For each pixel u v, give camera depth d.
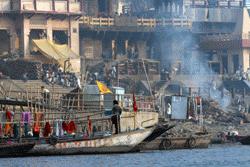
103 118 178.62
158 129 179.75
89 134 173.88
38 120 172.88
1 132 168.75
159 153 178.50
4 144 163.25
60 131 172.75
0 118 178.38
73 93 193.00
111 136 171.25
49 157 164.88
